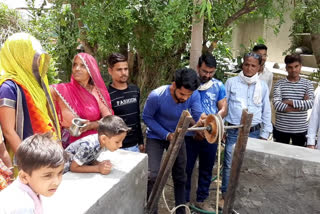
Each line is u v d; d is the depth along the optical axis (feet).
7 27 14.51
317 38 16.14
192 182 12.61
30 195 4.79
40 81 7.70
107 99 9.41
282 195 9.52
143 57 15.79
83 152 7.06
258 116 12.35
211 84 11.43
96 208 6.04
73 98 8.96
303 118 13.56
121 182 6.93
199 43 12.20
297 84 13.30
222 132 7.17
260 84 12.40
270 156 9.43
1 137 6.81
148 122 10.07
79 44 15.98
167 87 9.86
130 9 11.93
